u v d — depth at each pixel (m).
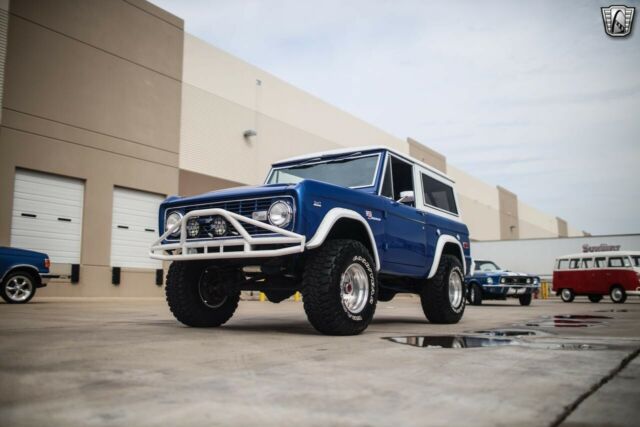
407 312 8.35
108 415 1.58
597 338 3.74
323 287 3.75
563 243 25.72
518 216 46.97
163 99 16.34
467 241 6.38
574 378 2.14
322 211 3.85
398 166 5.23
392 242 4.71
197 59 17.59
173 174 16.45
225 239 3.95
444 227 5.80
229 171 18.48
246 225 3.91
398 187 5.16
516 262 26.67
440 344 3.29
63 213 13.75
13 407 1.67
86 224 14.12
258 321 5.55
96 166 14.43
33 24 13.23
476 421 1.53
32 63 13.16
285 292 4.83
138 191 15.63
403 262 4.91
